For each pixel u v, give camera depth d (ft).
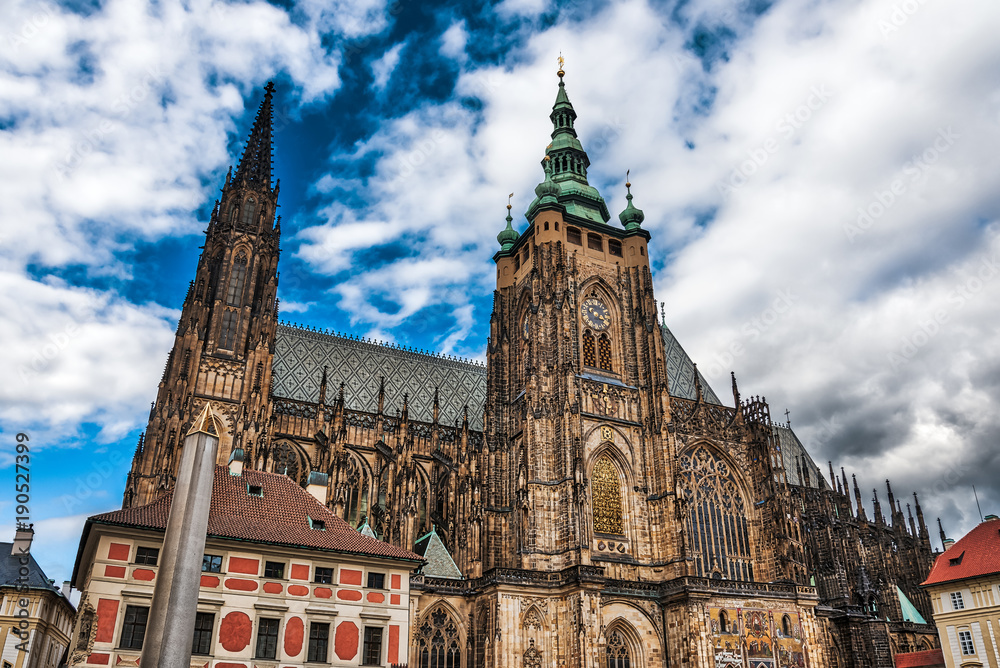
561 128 545.44
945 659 428.15
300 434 456.86
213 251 455.63
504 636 347.56
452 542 416.46
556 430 406.62
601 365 453.17
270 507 290.35
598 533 400.67
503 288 494.59
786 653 378.53
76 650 228.22
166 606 129.59
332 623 263.90
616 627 368.27
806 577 415.64
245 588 255.70
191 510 137.49
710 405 458.09
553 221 462.19
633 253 481.46
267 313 447.01
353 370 525.75
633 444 429.79
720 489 442.50
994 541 426.51
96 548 248.93
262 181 488.44
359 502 452.76
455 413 538.88
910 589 584.81
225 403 415.85
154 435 388.57
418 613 351.67
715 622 367.66
